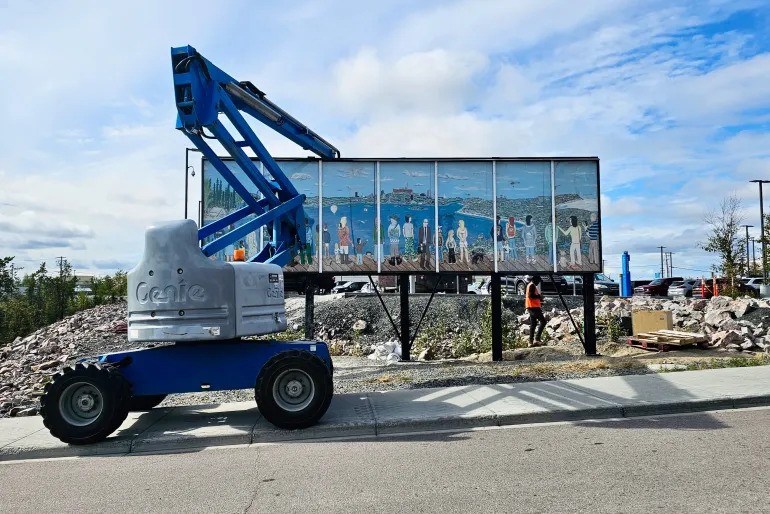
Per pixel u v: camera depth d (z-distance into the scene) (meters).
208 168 14.38
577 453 6.61
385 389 10.83
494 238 14.76
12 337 47.56
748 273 42.12
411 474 6.07
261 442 7.91
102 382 7.80
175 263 8.27
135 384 8.39
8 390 14.55
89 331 24.47
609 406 8.51
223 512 5.23
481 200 14.84
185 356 8.45
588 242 14.80
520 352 15.26
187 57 8.52
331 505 5.26
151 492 5.91
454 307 21.41
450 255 14.76
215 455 7.32
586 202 14.86
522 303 21.95
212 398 10.88
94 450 7.73
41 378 15.34
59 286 54.25
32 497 5.93
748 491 5.17
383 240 14.73
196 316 8.23
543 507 4.96
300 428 8.05
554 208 14.83
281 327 9.14
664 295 44.38
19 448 7.67
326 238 14.69
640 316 15.96
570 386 10.10
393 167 14.83
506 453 6.73
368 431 8.07
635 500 5.05
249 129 10.05
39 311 51.75
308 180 14.73
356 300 22.25
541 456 6.54
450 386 10.74
